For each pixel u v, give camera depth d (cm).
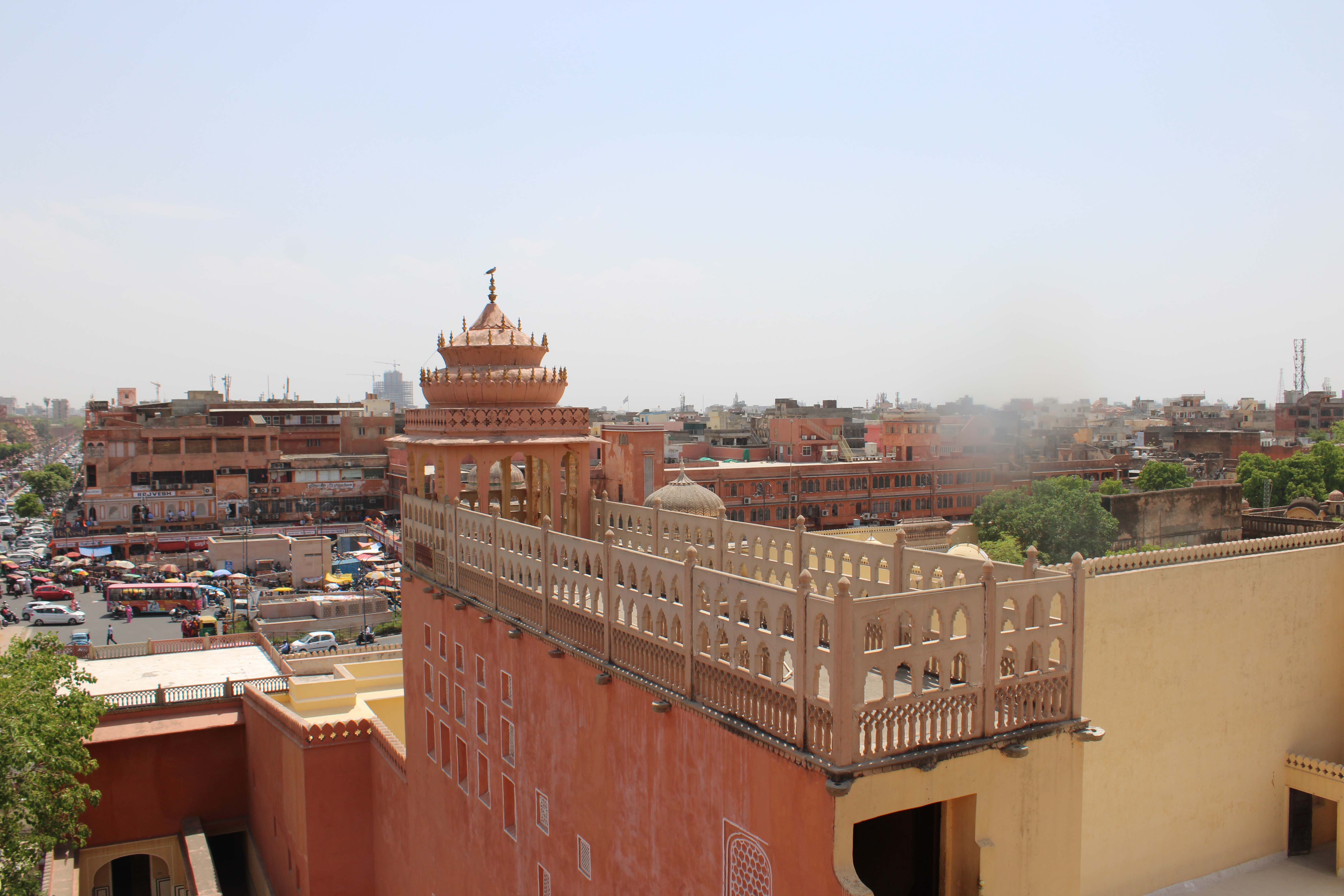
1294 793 2591
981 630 1093
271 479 10156
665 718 1296
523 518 2488
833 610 980
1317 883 2438
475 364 2169
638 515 2089
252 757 3288
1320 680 2664
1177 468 8438
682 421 15388
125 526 9331
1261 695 2534
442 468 2234
